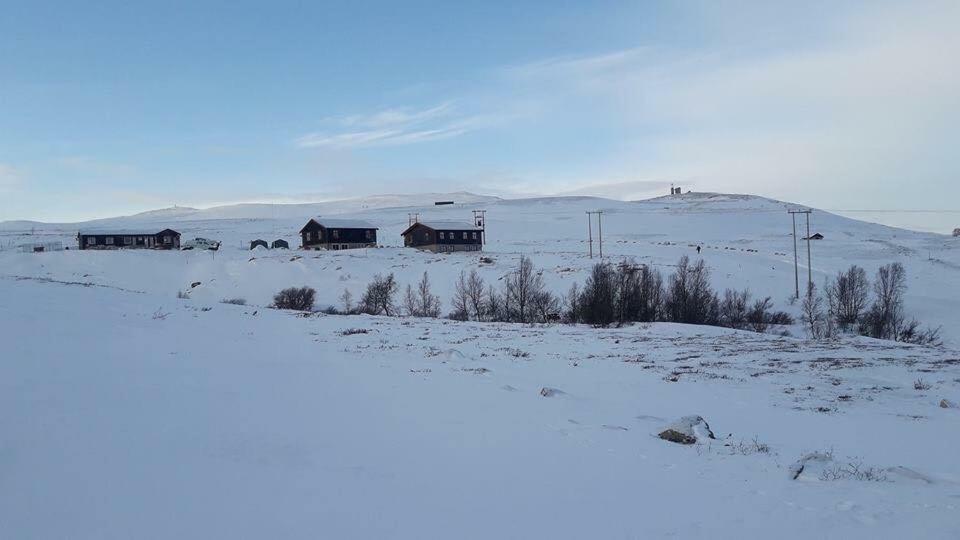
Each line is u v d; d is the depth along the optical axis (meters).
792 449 12.08
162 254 85.31
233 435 9.80
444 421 12.52
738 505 8.18
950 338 53.12
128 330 25.38
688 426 12.49
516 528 6.92
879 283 65.19
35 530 5.90
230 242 132.50
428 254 91.25
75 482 7.12
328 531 6.44
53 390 11.76
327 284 71.00
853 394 19.61
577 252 97.62
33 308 28.30
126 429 9.45
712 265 81.88
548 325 43.81
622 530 7.05
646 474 9.62
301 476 8.14
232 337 26.80
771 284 72.94
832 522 7.56
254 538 6.13
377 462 9.16
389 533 6.51
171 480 7.50
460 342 30.73
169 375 15.23
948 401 18.23
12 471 7.25
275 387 14.93
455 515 7.18
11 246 115.56
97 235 106.25
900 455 11.86
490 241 129.25
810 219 176.12
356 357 22.80
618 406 16.17
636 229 154.00
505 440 11.28
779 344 32.97
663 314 52.50
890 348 32.12
